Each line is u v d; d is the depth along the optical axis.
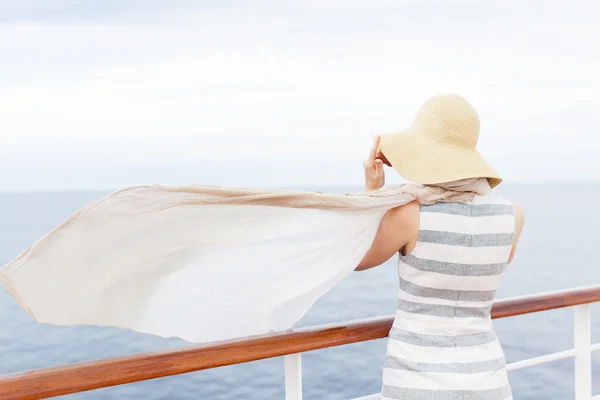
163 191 1.58
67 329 21.06
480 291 1.73
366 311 23.55
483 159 1.78
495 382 1.70
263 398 14.16
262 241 1.68
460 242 1.68
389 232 1.70
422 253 1.68
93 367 1.53
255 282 1.70
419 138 1.77
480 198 1.74
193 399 14.23
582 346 2.45
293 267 1.71
